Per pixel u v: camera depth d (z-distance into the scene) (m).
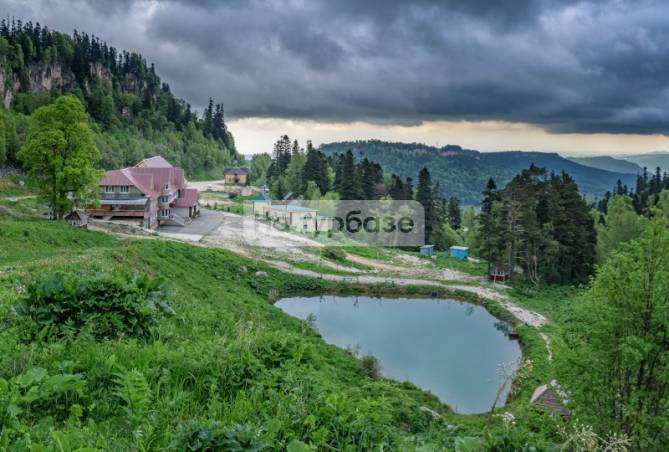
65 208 57.44
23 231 40.66
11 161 115.31
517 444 8.64
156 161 111.31
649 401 18.92
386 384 23.14
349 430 9.16
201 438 6.93
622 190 164.75
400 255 89.56
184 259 50.53
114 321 13.46
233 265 58.19
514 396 31.86
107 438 7.40
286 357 14.15
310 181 122.06
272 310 43.50
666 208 92.06
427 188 107.56
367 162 129.00
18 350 10.52
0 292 17.11
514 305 58.81
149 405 8.69
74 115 56.16
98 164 142.62
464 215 148.00
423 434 13.61
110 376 9.39
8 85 169.25
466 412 29.84
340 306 57.97
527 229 71.94
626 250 21.59
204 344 13.14
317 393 10.97
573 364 20.69
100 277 14.71
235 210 112.44
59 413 8.16
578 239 75.19
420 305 60.78
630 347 18.61
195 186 163.12
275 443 8.09
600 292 21.62
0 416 7.14
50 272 23.41
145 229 74.00
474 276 75.62
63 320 12.84
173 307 19.81
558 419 16.31
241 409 9.37
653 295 19.78
